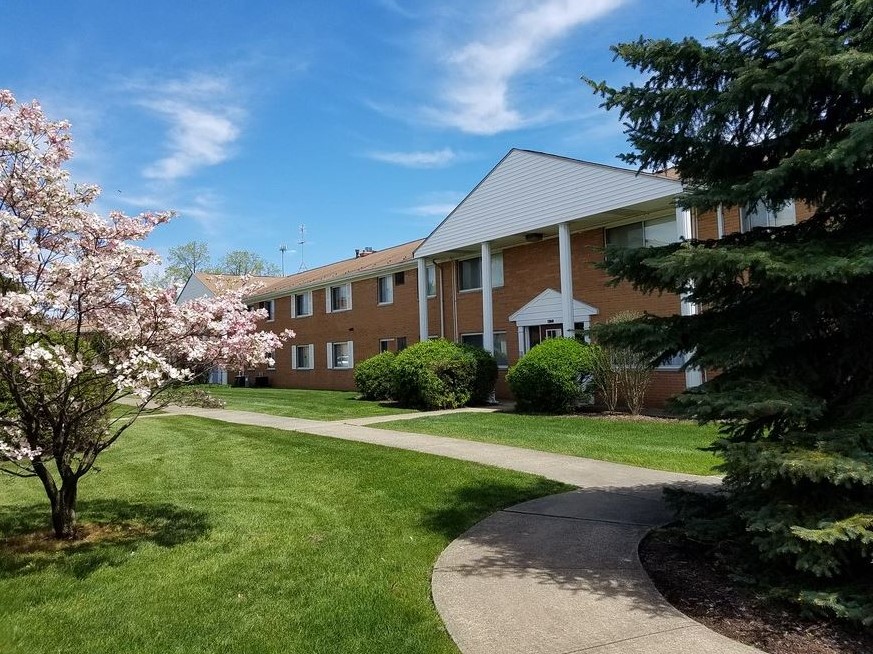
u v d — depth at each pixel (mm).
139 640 3711
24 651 3596
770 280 3977
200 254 58219
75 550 5453
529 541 5324
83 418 5707
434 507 6484
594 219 15836
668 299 14836
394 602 4113
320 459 9352
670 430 11391
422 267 20750
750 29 4090
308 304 29516
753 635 3514
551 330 17969
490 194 18172
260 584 4523
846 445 3590
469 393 17031
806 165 3766
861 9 3680
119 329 5203
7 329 4730
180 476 8555
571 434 11164
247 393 25094
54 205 4988
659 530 5488
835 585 3738
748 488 4262
